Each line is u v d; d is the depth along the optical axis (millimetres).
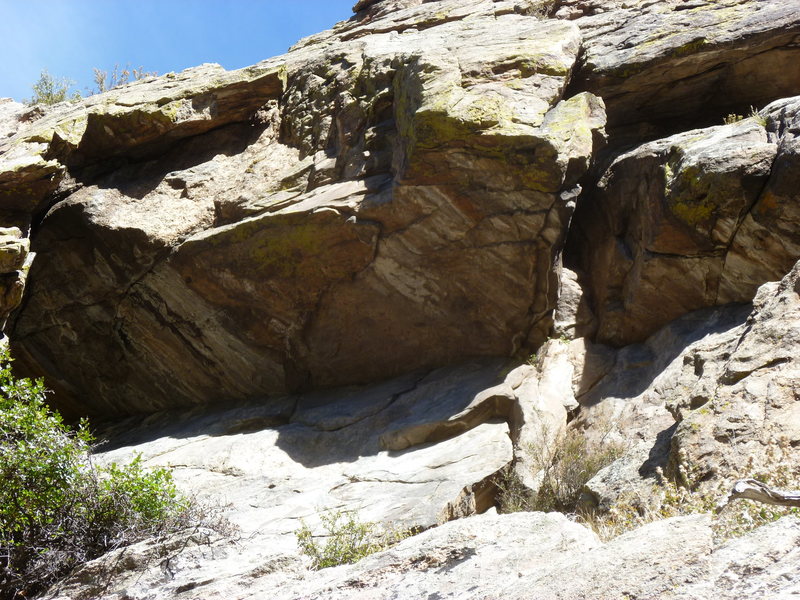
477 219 11164
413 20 15141
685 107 12766
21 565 6340
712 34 12000
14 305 11914
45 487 6812
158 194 13445
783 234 9688
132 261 13203
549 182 10617
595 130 11219
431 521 8352
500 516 4348
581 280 12195
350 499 9484
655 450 7160
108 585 5664
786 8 11836
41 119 15484
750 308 10094
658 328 11055
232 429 12172
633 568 3057
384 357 12438
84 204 13445
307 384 12898
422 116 10719
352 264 11984
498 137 10531
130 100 13992
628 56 12375
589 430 9984
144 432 13508
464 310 11852
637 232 11312
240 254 12469
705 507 5129
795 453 5570
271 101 14188
